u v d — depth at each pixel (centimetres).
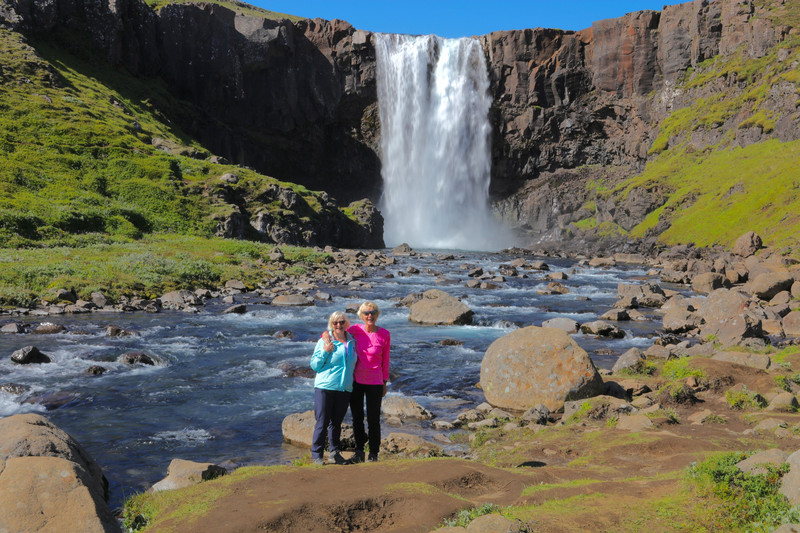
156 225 5206
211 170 6594
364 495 607
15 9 7844
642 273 4944
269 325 2308
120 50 8825
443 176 10662
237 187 6350
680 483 654
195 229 5375
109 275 2959
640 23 10456
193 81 9625
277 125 10150
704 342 1933
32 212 4284
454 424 1177
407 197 10700
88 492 565
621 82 10588
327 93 10456
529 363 1290
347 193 11038
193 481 796
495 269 4803
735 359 1487
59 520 533
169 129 8338
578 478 743
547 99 10894
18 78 6800
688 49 10150
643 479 712
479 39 10875
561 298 3266
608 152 10931
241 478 672
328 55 10412
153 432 1119
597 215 9200
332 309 2738
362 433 862
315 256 4788
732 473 593
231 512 569
